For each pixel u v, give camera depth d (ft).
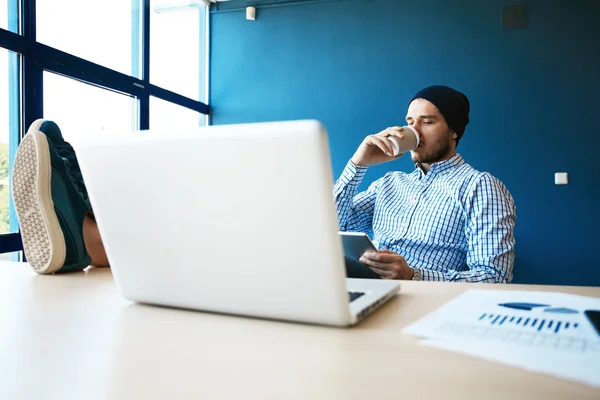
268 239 1.67
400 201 6.04
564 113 11.28
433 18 12.17
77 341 1.61
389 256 3.56
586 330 1.64
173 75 12.92
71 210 3.05
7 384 1.24
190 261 1.88
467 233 5.32
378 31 12.60
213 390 1.20
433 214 5.57
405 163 12.20
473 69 11.88
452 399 1.13
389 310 2.03
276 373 1.32
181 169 1.75
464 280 4.67
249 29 13.73
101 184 1.96
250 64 13.74
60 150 3.28
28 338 1.64
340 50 12.92
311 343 1.59
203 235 1.80
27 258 3.02
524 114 11.53
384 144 5.47
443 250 5.46
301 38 13.25
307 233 1.60
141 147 1.82
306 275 1.67
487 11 11.80
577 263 11.18
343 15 12.89
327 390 1.20
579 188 11.18
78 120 9.78
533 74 11.50
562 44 11.31
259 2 13.60
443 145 5.86
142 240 1.96
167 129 1.76
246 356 1.46
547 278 11.35
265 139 1.56
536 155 11.44
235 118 13.92
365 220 6.66
